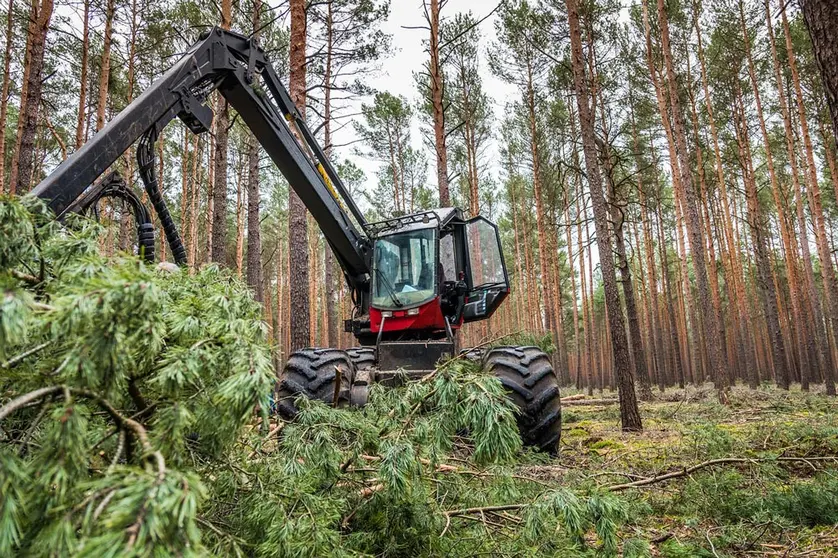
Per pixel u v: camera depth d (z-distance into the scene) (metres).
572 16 8.20
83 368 0.90
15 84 12.67
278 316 30.09
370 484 2.17
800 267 24.42
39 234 1.58
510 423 1.64
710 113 19.09
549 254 26.91
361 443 2.05
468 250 5.71
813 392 16.44
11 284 0.88
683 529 2.70
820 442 4.09
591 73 13.49
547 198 22.12
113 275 0.96
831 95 3.53
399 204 27.59
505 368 4.53
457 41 15.98
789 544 2.46
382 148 25.47
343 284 31.91
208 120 3.82
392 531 1.90
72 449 0.85
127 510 0.69
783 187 23.34
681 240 20.77
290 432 2.01
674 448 4.58
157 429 1.02
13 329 0.84
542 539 1.91
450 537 2.06
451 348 4.77
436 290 5.10
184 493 0.75
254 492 1.53
